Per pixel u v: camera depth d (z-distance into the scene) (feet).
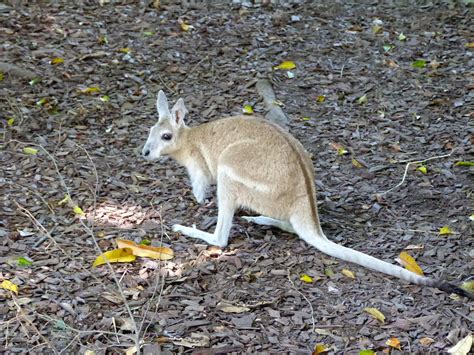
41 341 17.97
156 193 25.14
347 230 23.22
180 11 37.06
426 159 27.07
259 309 19.42
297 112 30.32
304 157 22.20
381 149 27.86
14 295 19.47
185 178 26.09
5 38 33.45
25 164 25.99
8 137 27.53
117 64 32.58
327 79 32.55
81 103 29.94
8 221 22.84
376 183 25.84
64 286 20.02
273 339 18.30
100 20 35.76
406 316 19.19
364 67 33.50
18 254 21.31
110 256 21.03
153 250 21.50
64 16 35.76
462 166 26.63
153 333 18.37
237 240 22.81
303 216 21.70
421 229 23.17
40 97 30.04
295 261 21.53
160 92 24.63
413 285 20.44
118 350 17.78
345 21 37.32
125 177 25.89
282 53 34.32
